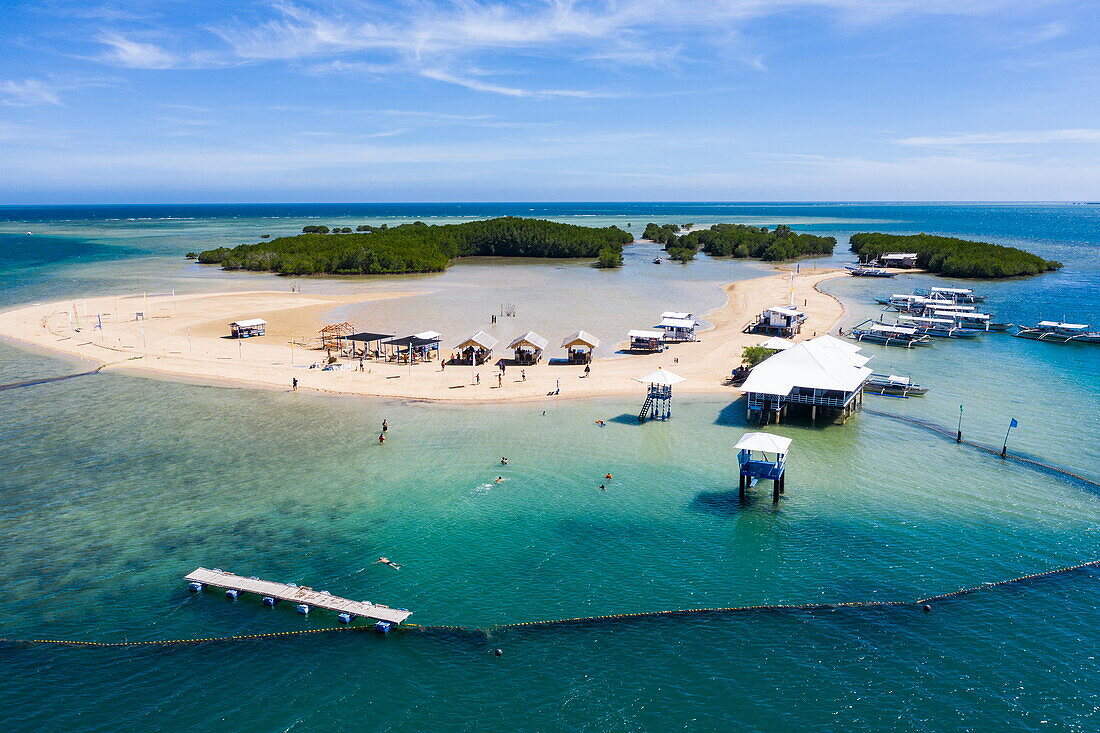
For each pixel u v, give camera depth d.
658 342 82.38
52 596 32.44
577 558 36.12
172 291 122.75
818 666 28.56
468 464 47.78
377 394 63.12
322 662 28.69
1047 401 60.81
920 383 66.94
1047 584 33.72
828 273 155.50
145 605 31.92
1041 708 26.25
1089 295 121.06
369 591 33.00
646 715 26.08
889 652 29.33
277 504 41.59
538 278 148.00
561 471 46.75
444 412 58.47
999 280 142.00
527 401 61.34
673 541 37.84
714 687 27.47
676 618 31.47
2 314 98.69
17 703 26.41
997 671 28.22
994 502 41.84
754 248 197.25
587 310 107.56
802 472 46.44
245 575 34.12
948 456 48.84
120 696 26.81
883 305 112.75
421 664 28.61
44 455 48.62
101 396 62.22
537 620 31.25
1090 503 41.59
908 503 41.91
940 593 33.12
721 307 110.50
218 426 54.78
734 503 42.25
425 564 35.41
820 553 36.59
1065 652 29.23
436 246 179.62
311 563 35.31
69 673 27.92
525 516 40.50
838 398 55.84
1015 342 85.75
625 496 43.12
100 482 44.31
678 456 49.38
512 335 88.69
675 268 168.00
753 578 34.44
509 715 26.09
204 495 42.59
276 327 91.81
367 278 146.00
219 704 26.48
